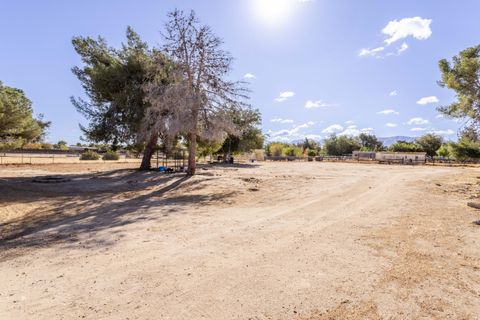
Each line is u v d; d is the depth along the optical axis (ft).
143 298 14.01
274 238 23.48
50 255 20.43
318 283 15.40
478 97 65.46
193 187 55.26
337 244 21.74
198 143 112.27
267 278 16.03
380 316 12.44
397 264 17.92
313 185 55.93
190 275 16.52
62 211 35.86
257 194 47.44
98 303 13.61
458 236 23.52
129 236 24.59
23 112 88.48
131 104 80.43
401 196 43.29
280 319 12.19
